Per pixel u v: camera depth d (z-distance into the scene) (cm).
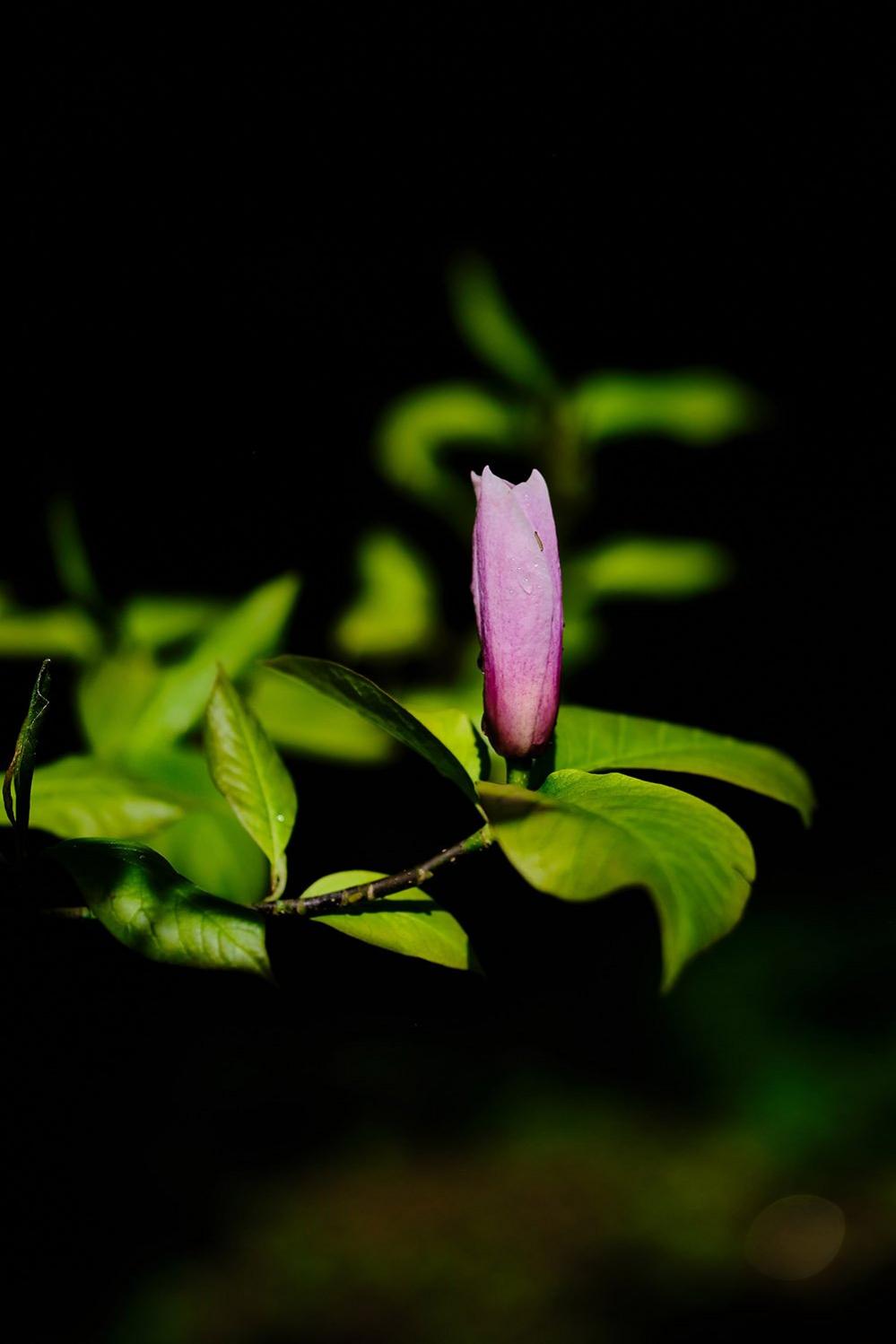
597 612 254
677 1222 266
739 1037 303
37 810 115
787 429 324
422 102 303
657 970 328
